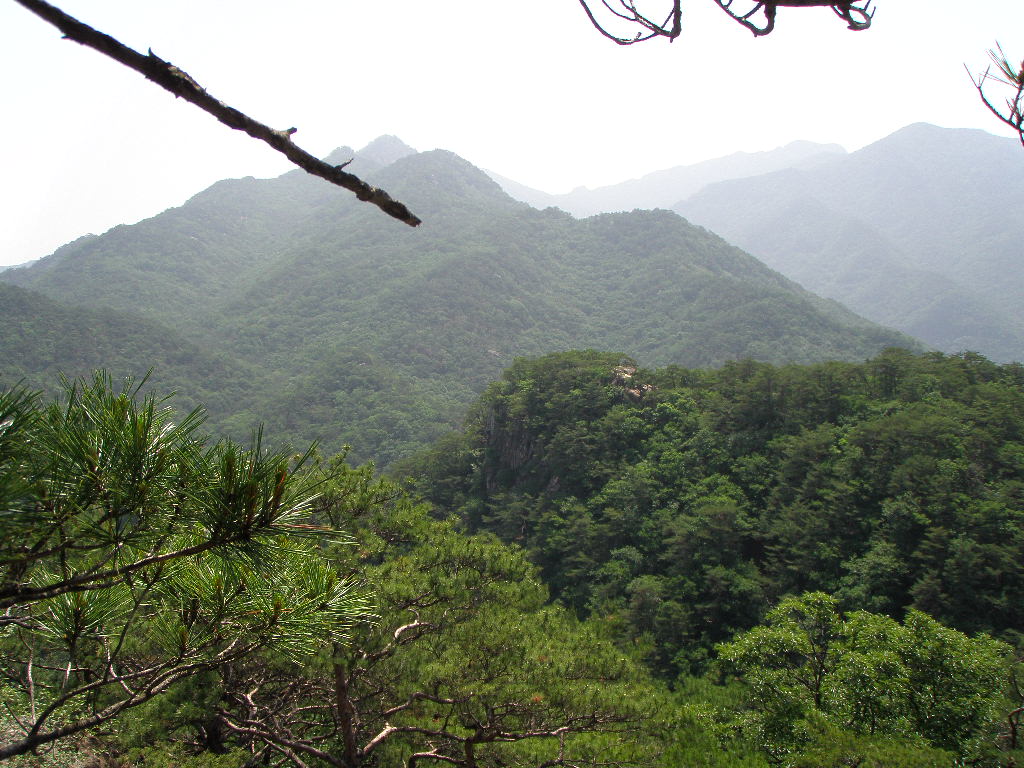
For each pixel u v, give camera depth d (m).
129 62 1.38
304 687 7.08
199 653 3.18
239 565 2.68
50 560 2.68
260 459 2.35
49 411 2.24
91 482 2.21
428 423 110.38
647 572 39.62
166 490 2.31
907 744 11.84
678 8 2.06
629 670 7.70
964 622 28.36
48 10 1.24
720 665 28.81
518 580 8.75
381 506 8.46
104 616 3.26
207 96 1.50
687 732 15.59
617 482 45.78
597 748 7.16
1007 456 35.75
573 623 10.96
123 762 4.98
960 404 42.75
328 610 3.28
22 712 4.24
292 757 6.31
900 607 32.03
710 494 41.94
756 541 39.50
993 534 30.34
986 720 14.05
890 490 35.16
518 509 51.62
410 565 7.59
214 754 6.34
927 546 30.81
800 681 16.67
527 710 6.59
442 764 7.92
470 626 7.30
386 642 6.34
